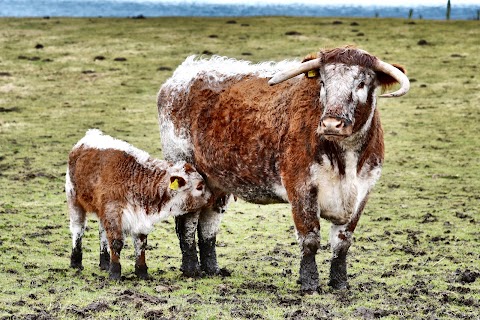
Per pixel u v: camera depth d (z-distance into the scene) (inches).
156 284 395.2
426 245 515.8
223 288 383.9
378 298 366.9
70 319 319.0
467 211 624.7
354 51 342.6
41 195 663.1
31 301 349.1
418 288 392.5
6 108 1098.7
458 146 898.1
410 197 677.9
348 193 358.0
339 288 383.6
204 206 411.5
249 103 389.4
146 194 401.4
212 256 432.5
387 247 509.0
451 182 737.0
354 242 525.0
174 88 436.5
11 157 826.8
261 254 488.1
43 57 1489.9
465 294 382.0
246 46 1572.3
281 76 351.3
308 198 358.9
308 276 370.9
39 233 527.5
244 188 396.8
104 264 432.8
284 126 366.6
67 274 416.2
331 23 1889.8
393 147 893.8
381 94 360.8
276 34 1716.3
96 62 1444.4
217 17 2148.1
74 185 421.4
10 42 1641.2
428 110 1093.1
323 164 352.5
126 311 331.9
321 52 347.3
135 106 1122.7
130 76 1331.2
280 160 369.1
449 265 456.4
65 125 1001.5
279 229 564.7
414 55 1485.0
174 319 319.0
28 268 428.8
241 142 387.2
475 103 1131.9
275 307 344.8
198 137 415.2
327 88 336.2
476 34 1713.8
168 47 1587.1
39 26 1903.3
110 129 979.3
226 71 417.4
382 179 750.5
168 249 498.6
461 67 1384.1
